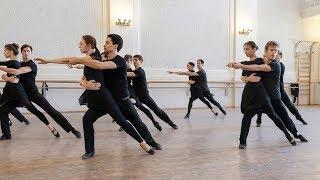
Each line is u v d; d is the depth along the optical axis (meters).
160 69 9.59
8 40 8.20
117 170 3.07
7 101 4.49
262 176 2.89
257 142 4.51
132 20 9.19
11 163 3.33
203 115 7.93
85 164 3.29
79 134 4.78
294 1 11.28
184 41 9.89
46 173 2.97
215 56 10.26
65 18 8.67
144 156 3.65
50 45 8.55
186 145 4.29
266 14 10.92
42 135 4.99
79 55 8.79
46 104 4.57
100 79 3.38
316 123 6.50
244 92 4.09
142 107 5.36
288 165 3.28
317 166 3.24
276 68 4.03
